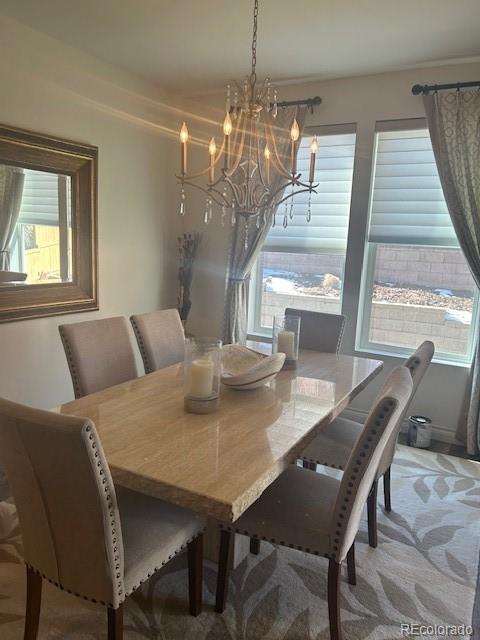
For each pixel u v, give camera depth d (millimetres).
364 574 2094
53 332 3426
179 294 4449
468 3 2488
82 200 3506
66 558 1414
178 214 4527
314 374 2492
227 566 1812
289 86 3887
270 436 1670
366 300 3918
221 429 1724
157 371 2480
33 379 3311
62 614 1814
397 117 3527
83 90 3416
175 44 3180
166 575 2051
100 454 1264
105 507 1300
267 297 4398
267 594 1958
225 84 3965
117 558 1369
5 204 2986
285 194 4059
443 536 2387
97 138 3594
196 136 4355
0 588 1933
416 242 3594
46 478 1321
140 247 4156
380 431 1487
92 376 2383
